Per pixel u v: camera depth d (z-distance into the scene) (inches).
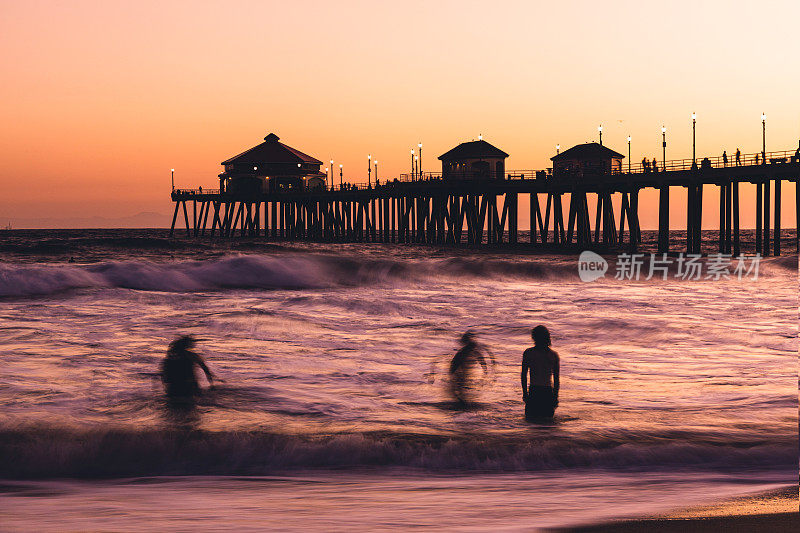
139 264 4205.2
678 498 719.1
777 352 1839.3
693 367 1631.4
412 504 718.5
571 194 7352.4
